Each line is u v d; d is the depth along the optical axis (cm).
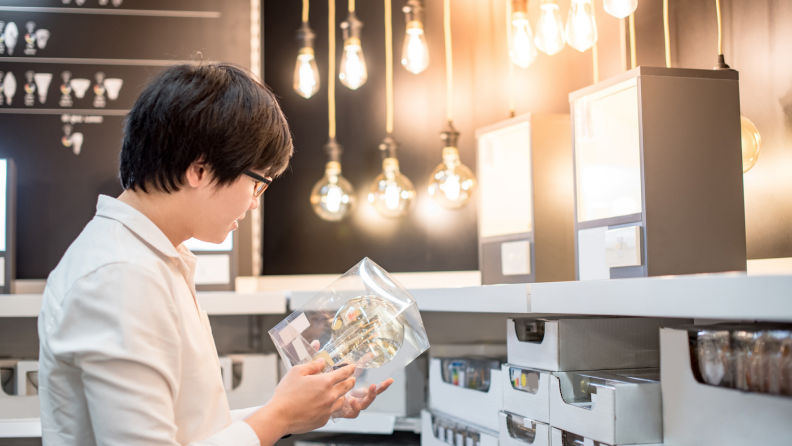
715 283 76
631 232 126
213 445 82
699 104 129
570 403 109
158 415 79
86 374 78
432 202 261
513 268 179
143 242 88
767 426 80
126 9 266
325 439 209
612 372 116
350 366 98
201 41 268
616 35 199
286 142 98
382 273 112
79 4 265
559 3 223
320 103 271
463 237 256
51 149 260
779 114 141
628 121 131
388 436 212
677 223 125
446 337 248
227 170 89
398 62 266
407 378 193
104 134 262
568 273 174
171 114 86
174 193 90
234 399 203
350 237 266
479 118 254
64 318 80
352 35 236
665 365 96
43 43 263
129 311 79
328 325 107
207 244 235
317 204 249
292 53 273
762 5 145
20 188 258
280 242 270
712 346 89
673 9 173
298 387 93
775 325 88
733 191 129
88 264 82
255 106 91
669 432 95
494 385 143
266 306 209
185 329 87
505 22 249
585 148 145
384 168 243
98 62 264
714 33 159
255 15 271
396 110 265
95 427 78
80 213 259
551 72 233
